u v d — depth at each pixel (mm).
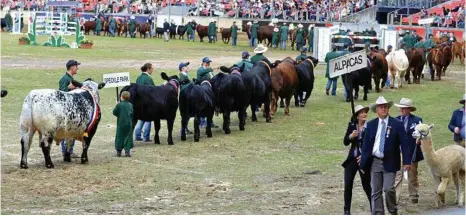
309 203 16109
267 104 27047
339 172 19266
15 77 37125
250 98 25797
